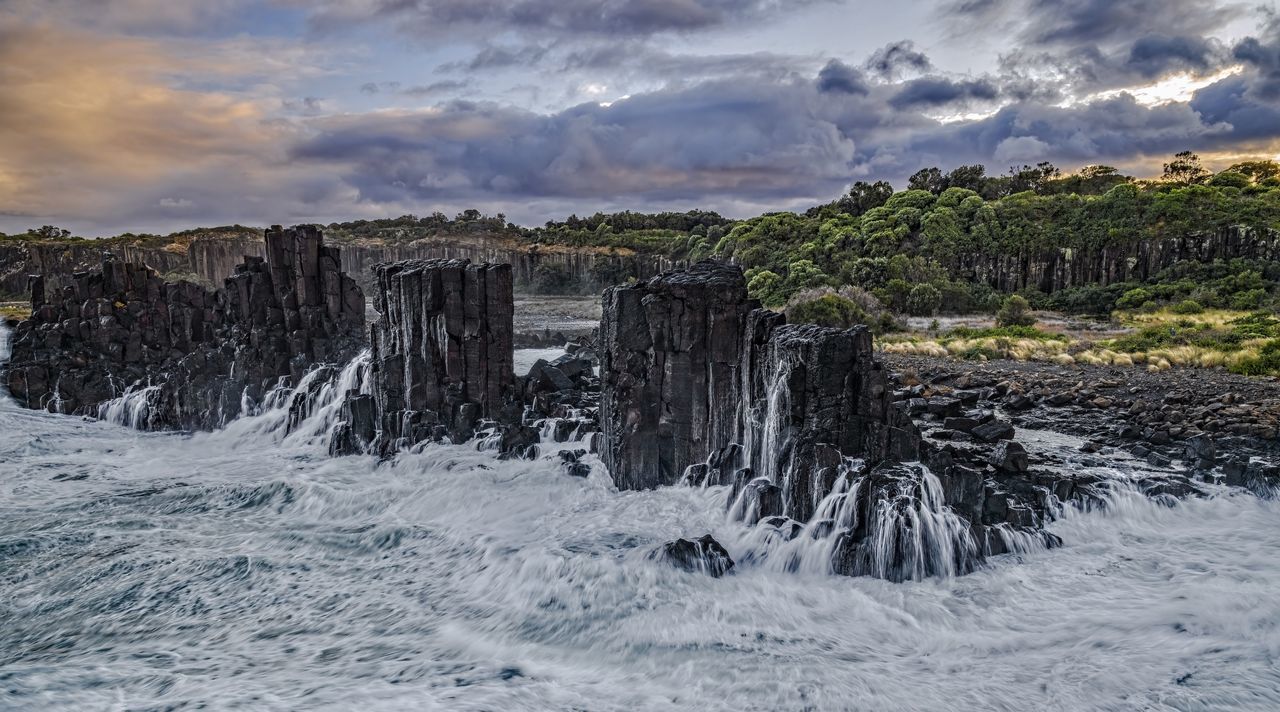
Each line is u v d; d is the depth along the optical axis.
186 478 27.62
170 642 15.45
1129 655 13.80
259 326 39.25
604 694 12.96
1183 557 18.14
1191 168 135.25
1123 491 21.33
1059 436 28.77
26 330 41.41
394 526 21.83
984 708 12.33
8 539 21.28
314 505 24.22
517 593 17.28
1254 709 12.04
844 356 19.59
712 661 14.17
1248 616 15.02
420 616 16.42
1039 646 14.38
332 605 17.05
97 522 22.88
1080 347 53.03
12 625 16.44
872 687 13.08
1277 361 41.59
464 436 29.17
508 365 31.00
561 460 26.02
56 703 12.68
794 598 16.72
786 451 19.97
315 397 34.34
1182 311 70.25
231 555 19.94
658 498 22.77
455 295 29.66
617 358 24.16
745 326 23.00
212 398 36.12
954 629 15.25
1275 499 21.61
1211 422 28.31
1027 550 18.56
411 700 12.62
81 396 38.66
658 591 17.08
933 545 17.47
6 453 31.14
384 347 31.94
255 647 15.09
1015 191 125.12
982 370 44.38
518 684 13.32
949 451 23.47
